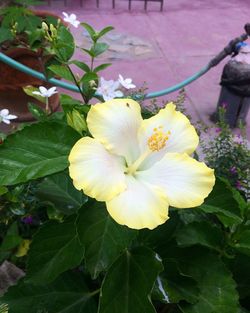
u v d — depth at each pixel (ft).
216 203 0.85
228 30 4.05
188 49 3.63
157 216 0.68
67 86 2.00
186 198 0.72
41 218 1.28
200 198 0.72
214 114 2.78
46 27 1.11
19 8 2.05
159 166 0.76
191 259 0.94
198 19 4.21
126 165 0.78
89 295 0.96
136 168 0.76
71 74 1.10
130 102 0.78
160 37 3.78
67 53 1.10
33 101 2.45
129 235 0.77
